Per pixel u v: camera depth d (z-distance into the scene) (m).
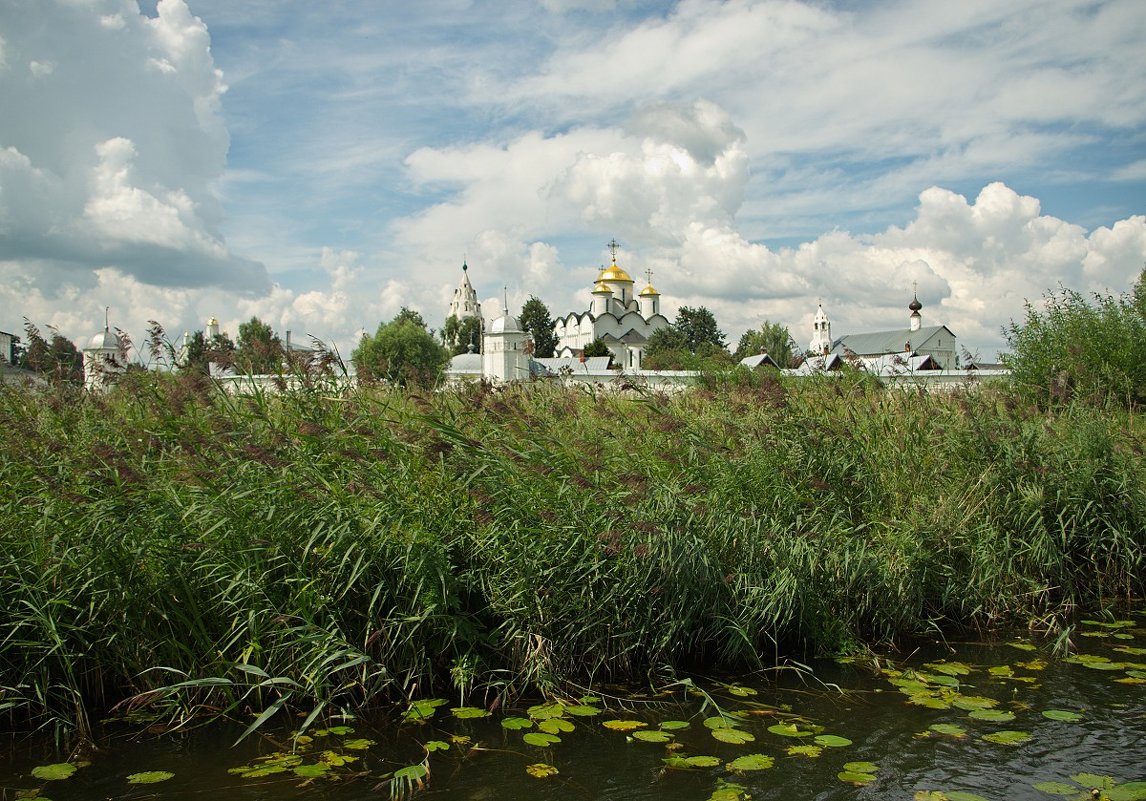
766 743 4.73
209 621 5.28
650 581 5.91
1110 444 8.86
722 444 7.88
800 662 6.19
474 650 5.48
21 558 5.02
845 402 9.14
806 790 4.18
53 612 4.89
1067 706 5.34
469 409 7.50
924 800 4.07
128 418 7.37
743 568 6.41
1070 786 4.21
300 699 5.11
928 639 6.82
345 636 5.14
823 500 7.43
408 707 5.11
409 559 5.29
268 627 5.13
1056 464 8.41
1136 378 17.42
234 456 5.78
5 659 4.87
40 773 4.25
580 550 5.74
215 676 5.05
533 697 5.39
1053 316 19.28
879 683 5.76
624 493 6.10
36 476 5.67
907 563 6.82
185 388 7.00
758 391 8.70
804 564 6.58
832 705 5.35
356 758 4.48
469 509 5.80
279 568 5.27
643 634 5.84
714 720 5.03
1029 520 7.77
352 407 7.13
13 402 8.15
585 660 5.77
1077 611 7.64
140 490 5.58
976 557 7.36
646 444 7.62
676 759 4.47
